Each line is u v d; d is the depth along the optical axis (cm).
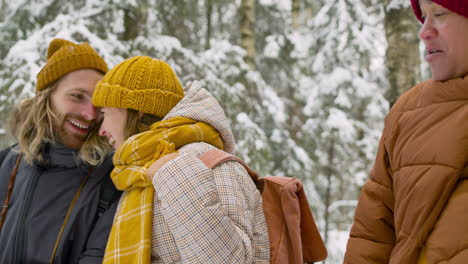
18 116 141
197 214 90
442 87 100
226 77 493
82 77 131
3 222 123
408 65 282
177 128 107
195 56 452
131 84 112
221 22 837
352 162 603
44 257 115
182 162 96
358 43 524
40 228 117
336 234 586
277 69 718
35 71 354
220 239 89
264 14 731
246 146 468
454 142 94
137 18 429
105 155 132
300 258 111
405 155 106
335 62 557
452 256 88
